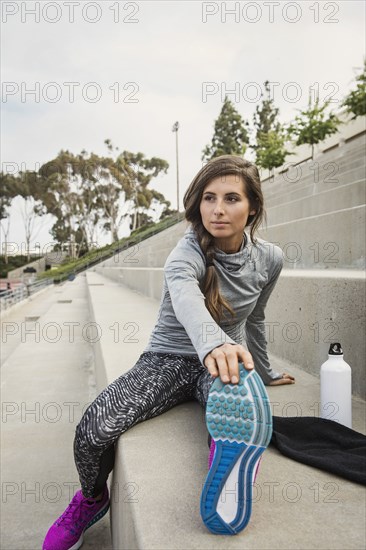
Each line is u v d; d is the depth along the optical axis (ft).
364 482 3.53
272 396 5.95
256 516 3.08
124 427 4.22
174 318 4.82
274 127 118.83
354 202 17.34
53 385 13.14
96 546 4.88
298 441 4.37
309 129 49.93
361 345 6.10
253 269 4.81
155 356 4.91
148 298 22.31
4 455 8.11
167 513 3.08
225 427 2.83
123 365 7.57
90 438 4.07
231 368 2.97
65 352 17.92
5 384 13.29
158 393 4.57
